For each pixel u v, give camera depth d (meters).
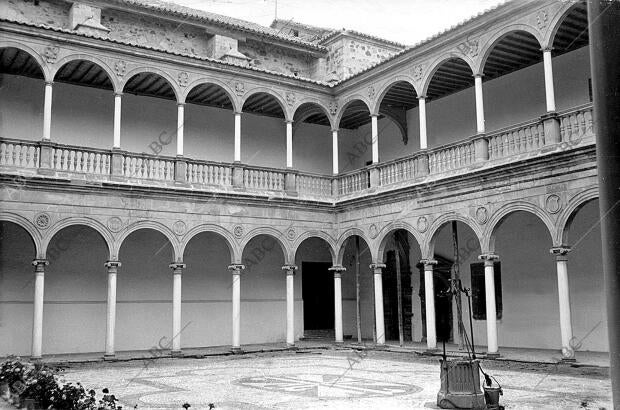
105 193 19.92
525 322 20.91
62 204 19.17
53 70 19.53
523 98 21.59
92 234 22.16
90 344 21.70
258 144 26.97
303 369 16.72
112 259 19.83
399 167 22.06
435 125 25.38
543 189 16.89
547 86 17.19
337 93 25.44
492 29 18.91
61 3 22.52
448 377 10.23
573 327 19.31
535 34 17.62
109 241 19.84
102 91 23.31
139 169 20.78
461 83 23.64
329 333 28.02
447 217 19.84
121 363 18.81
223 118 26.12
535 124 17.39
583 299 19.09
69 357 20.11
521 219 21.27
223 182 22.45
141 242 23.19
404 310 25.91
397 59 22.31
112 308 19.67
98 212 19.77
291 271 23.47
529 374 14.61
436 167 20.62
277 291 26.44
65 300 21.39
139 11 23.56
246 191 22.73
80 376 15.57
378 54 28.44
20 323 20.50
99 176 19.88
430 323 20.34
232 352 21.50
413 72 21.88
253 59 26.98
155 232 23.52
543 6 17.38
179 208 21.31
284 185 23.86
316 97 25.19
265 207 23.19
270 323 26.05
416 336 25.27
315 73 28.34
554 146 16.70
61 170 19.22
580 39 19.14
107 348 19.45
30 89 21.78
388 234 22.38
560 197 16.41
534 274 20.75
